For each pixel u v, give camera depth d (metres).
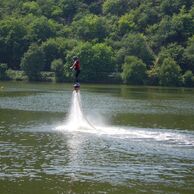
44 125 86.12
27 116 99.06
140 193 47.66
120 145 69.12
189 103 142.00
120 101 142.88
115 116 104.19
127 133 79.38
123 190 48.41
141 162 59.50
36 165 56.72
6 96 148.62
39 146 67.25
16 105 121.25
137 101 144.62
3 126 84.19
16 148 65.69
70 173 53.75
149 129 84.44
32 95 154.75
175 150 66.56
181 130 84.19
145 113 111.62
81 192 47.62
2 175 52.28
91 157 61.47
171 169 56.53
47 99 140.50
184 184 50.81
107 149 66.31
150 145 69.50
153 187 49.59
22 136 74.62
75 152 64.00
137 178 52.56
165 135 78.06
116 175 53.47
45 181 50.59
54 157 60.94
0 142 69.50
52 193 47.12
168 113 112.69
